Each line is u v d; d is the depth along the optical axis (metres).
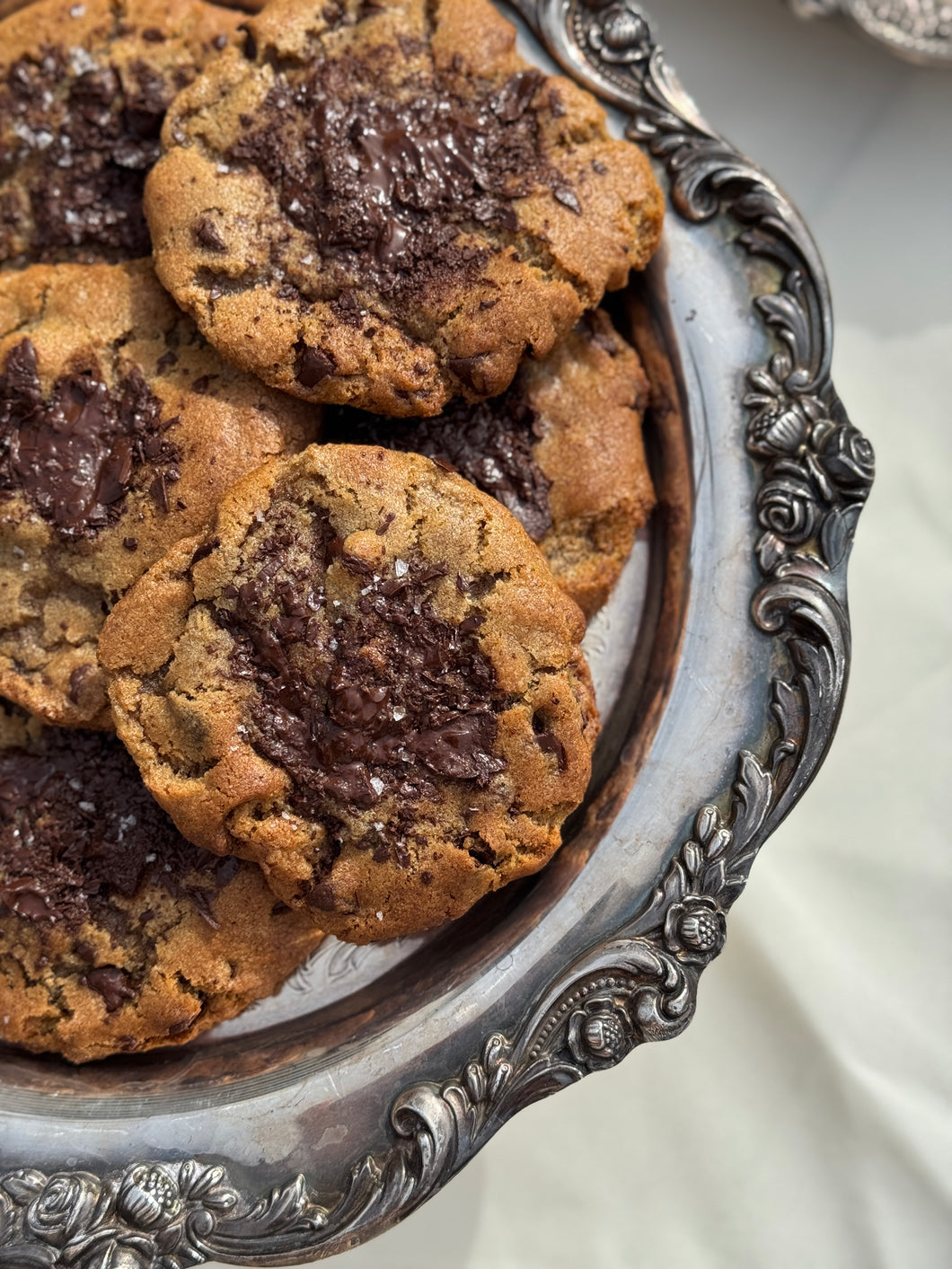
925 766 0.48
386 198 0.39
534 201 0.40
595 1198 0.47
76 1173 0.40
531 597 0.39
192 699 0.38
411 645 0.39
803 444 0.41
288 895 0.39
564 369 0.42
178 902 0.41
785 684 0.41
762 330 0.42
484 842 0.39
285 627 0.38
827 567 0.41
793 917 0.47
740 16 0.49
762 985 0.47
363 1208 0.39
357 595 0.39
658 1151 0.47
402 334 0.39
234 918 0.40
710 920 0.40
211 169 0.40
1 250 0.41
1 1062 0.41
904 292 0.49
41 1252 0.39
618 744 0.42
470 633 0.39
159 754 0.39
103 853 0.40
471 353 0.39
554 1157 0.47
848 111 0.49
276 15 0.40
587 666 0.40
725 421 0.42
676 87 0.42
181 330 0.41
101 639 0.39
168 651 0.39
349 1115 0.40
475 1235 0.47
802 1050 0.47
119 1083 0.41
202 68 0.42
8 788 0.41
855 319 0.49
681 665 0.41
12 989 0.40
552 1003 0.40
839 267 0.49
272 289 0.39
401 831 0.39
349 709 0.38
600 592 0.42
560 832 0.40
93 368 0.40
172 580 0.39
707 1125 0.47
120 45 0.42
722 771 0.41
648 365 0.43
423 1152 0.39
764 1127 0.47
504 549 0.39
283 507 0.39
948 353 0.49
